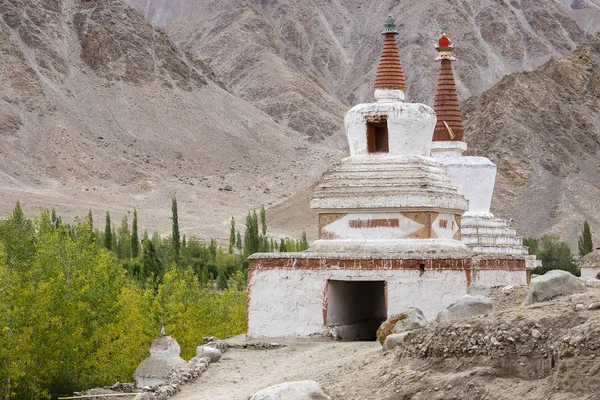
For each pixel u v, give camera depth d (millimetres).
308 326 43594
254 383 33156
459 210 47125
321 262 43656
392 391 25844
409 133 46938
